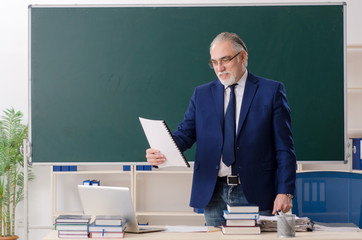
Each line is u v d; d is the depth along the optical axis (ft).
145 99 11.55
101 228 5.85
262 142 7.05
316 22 11.35
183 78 11.54
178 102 11.54
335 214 7.73
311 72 11.37
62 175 15.30
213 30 11.48
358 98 15.03
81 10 11.46
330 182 7.82
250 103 7.11
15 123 14.21
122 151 11.50
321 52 11.35
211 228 6.40
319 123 11.35
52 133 11.41
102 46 11.49
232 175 7.02
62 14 11.43
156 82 11.57
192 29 11.50
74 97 11.44
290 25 11.39
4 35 15.29
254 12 11.43
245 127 7.08
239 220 5.94
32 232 15.20
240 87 7.24
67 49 11.42
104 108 11.49
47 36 11.41
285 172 6.73
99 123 11.48
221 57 6.92
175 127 11.51
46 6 11.41
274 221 6.16
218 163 7.06
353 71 15.02
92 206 6.36
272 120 7.07
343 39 11.32
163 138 6.11
